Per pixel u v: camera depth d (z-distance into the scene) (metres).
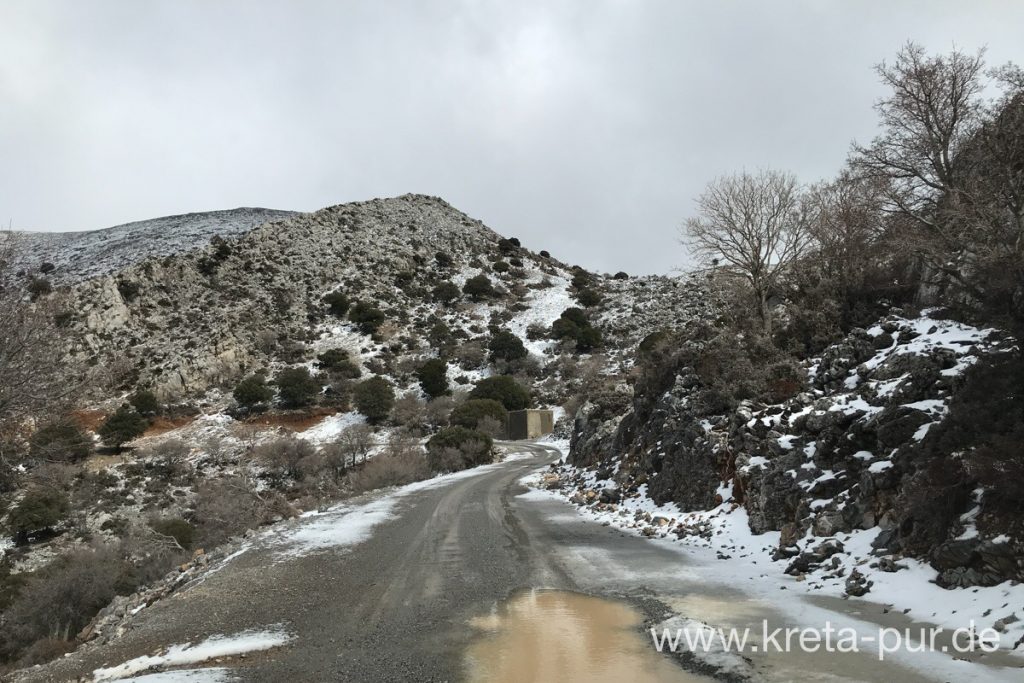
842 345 14.80
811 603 7.66
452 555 12.18
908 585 7.47
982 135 13.90
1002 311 9.66
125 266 78.06
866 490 9.40
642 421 20.70
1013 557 6.57
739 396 15.56
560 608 8.21
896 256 16.91
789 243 21.03
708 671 5.71
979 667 5.29
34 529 29.05
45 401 11.60
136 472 41.28
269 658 6.93
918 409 9.91
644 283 97.88
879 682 5.19
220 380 64.38
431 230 118.50
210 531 26.98
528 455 43.56
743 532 11.48
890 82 17.58
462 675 6.01
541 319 85.88
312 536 15.18
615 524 14.82
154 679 6.30
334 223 109.00
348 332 78.19
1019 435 7.12
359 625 8.04
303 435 54.56
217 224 104.44
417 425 55.19
